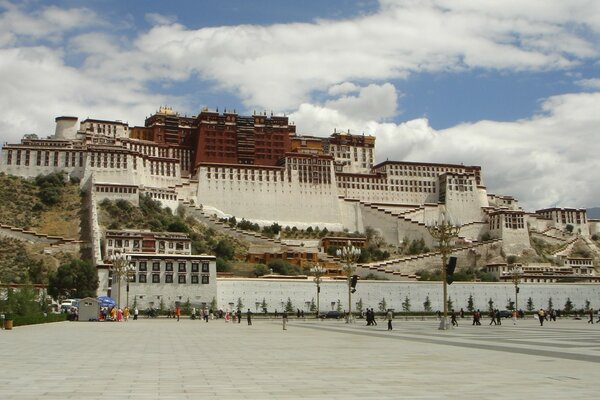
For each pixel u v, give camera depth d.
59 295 153.62
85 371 30.09
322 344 50.12
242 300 152.75
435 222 77.69
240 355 39.62
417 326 88.12
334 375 28.81
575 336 61.16
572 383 26.08
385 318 131.00
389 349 44.59
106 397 22.22
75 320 110.69
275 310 145.88
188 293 147.62
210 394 23.08
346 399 21.94
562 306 186.00
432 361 35.44
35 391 23.53
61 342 50.78
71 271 154.00
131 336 60.66
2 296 111.25
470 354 40.16
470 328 80.75
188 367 32.19
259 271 190.50
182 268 148.50
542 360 36.06
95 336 59.91
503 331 71.75
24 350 42.31
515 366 32.69
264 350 43.81
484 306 176.25
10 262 181.12
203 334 65.94
